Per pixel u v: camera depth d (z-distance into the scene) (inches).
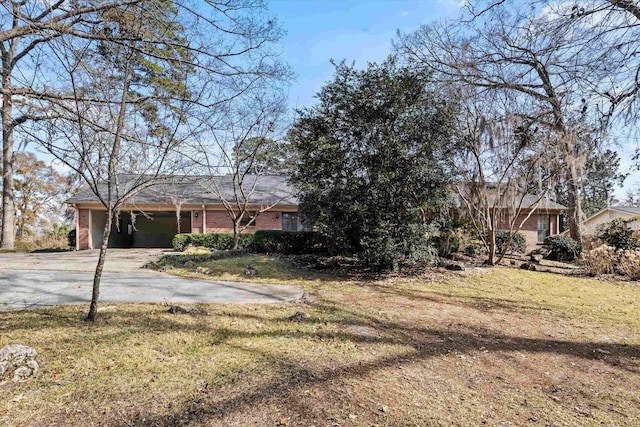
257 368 122.4
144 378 112.6
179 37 196.5
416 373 124.7
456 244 418.9
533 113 356.8
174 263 369.4
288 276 313.7
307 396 104.8
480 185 374.6
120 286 259.9
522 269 372.2
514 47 350.0
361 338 158.1
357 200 308.7
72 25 165.2
